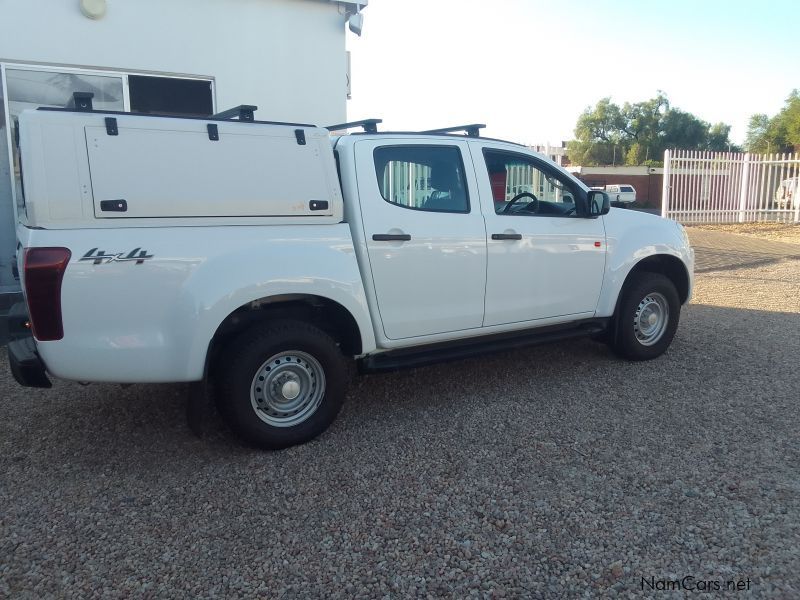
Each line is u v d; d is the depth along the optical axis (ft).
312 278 13.50
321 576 9.69
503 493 11.94
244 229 13.10
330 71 28.66
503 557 10.05
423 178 15.64
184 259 12.40
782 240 52.44
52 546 10.49
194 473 12.91
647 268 20.21
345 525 11.01
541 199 17.90
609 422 15.07
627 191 110.93
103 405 16.53
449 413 15.80
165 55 25.73
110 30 24.72
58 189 11.61
